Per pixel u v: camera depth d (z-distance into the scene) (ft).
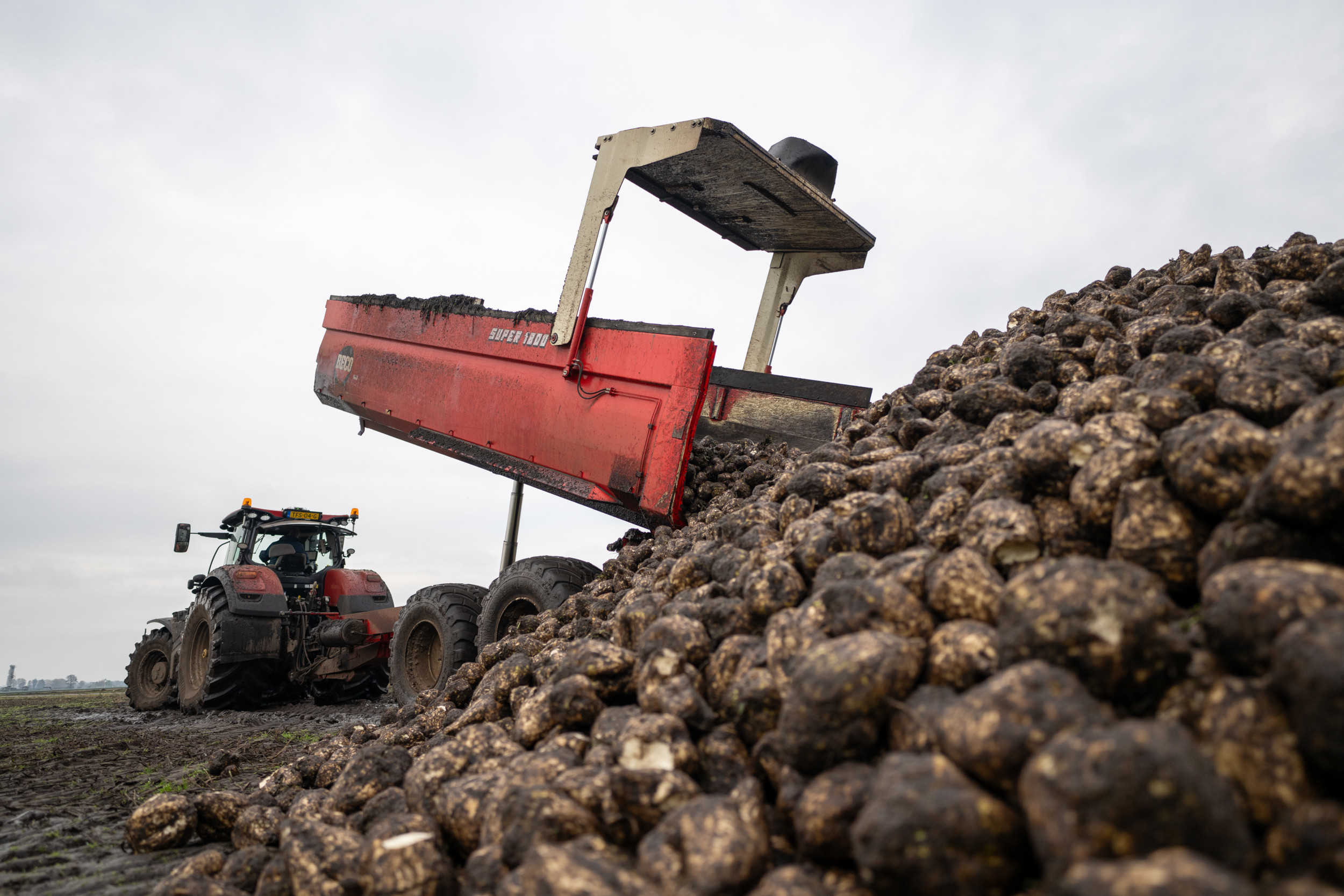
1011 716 4.85
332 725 22.53
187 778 14.97
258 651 26.61
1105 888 3.62
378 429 23.53
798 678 6.16
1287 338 9.28
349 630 26.03
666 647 8.65
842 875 5.44
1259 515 5.66
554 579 17.10
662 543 15.19
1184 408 7.91
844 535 8.80
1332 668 4.10
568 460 17.34
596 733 8.13
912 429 12.51
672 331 15.88
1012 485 8.52
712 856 5.46
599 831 6.39
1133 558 6.66
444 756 8.98
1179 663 5.26
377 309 23.11
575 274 17.69
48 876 9.19
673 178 18.51
